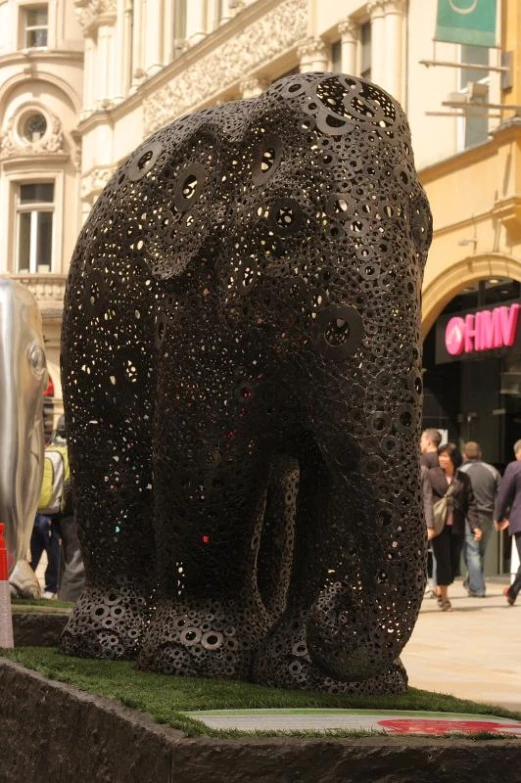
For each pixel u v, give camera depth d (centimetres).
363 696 422
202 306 445
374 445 378
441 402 2167
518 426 2042
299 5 2467
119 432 519
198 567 466
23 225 3944
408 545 369
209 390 444
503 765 338
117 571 532
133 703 380
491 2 1805
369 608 368
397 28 2156
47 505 970
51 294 3788
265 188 418
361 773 330
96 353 509
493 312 1964
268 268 414
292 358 410
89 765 383
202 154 464
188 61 2950
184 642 462
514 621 1343
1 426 716
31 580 832
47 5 3956
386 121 420
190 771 324
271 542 495
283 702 402
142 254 482
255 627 471
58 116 3897
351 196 401
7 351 721
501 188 1880
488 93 1912
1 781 471
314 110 417
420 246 424
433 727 364
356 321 388
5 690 487
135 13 3394
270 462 454
